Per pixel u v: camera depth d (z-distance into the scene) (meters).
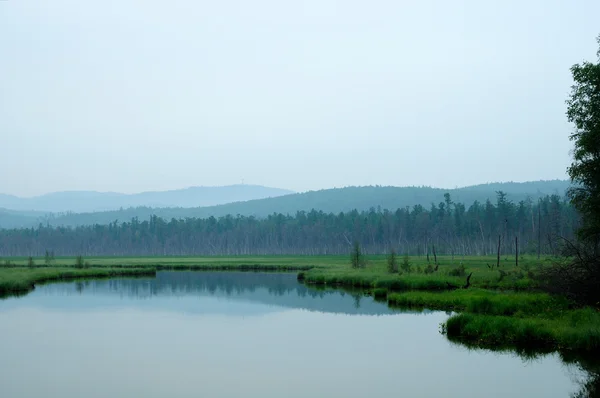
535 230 142.88
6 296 56.44
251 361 26.69
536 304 35.25
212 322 38.81
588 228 35.88
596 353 25.55
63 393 21.81
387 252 180.38
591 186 36.62
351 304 47.50
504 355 26.73
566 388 21.23
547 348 27.25
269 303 49.31
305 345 30.25
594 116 35.62
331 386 22.25
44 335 34.09
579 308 32.81
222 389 22.12
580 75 35.84
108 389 22.33
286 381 23.14
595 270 33.59
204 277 84.50
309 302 49.47
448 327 31.83
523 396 20.36
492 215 160.50
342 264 108.31
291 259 149.75
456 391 21.12
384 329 34.53
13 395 21.56
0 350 29.75
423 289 54.56
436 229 174.88
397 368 24.75
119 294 58.25
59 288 65.25
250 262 130.00
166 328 36.47
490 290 49.97
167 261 141.25
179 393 21.69
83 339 32.75
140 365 26.22
